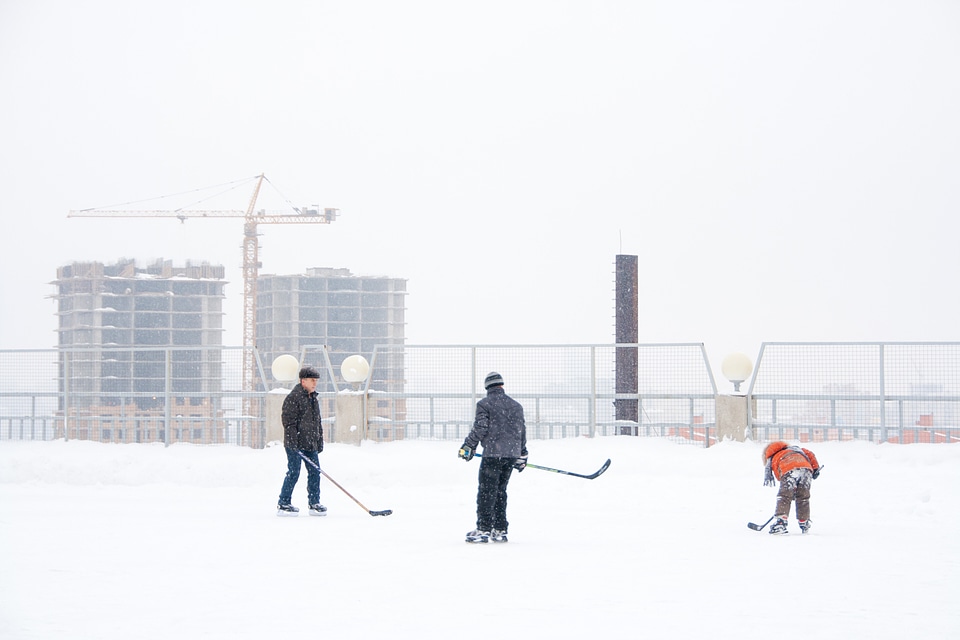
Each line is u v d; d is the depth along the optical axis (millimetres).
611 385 21781
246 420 22594
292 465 14180
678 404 21562
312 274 196500
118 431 24844
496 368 22094
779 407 21078
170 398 22672
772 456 12172
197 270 175500
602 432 22297
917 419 20594
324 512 14172
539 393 22031
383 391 22547
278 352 191125
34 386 23828
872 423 20734
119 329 169875
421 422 22359
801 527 12055
